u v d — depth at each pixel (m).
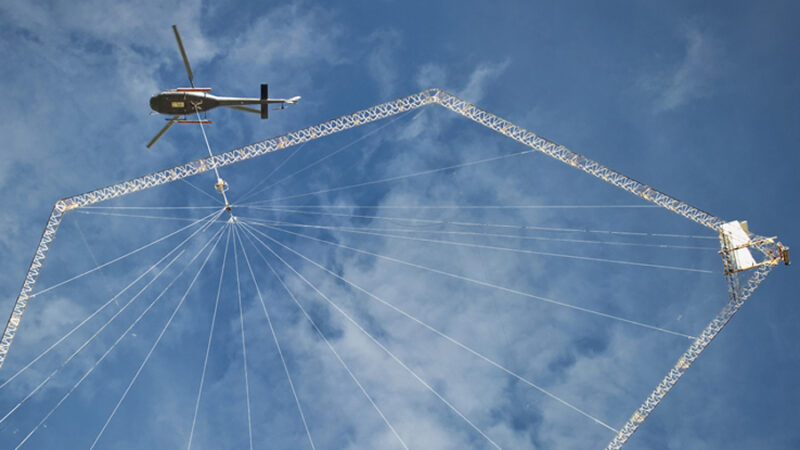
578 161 58.66
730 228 56.50
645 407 56.91
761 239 55.19
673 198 57.97
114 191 56.62
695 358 56.06
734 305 55.75
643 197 58.41
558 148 58.84
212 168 57.22
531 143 59.22
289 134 57.97
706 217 57.69
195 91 50.78
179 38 47.16
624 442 57.59
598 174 58.62
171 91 50.19
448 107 59.12
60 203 56.28
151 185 56.78
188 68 49.44
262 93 52.00
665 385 56.72
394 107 58.84
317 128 58.28
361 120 58.62
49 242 56.00
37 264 55.66
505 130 59.25
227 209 58.59
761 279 55.66
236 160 57.44
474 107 58.84
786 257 54.22
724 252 56.62
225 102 51.41
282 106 52.53
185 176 57.03
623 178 58.44
